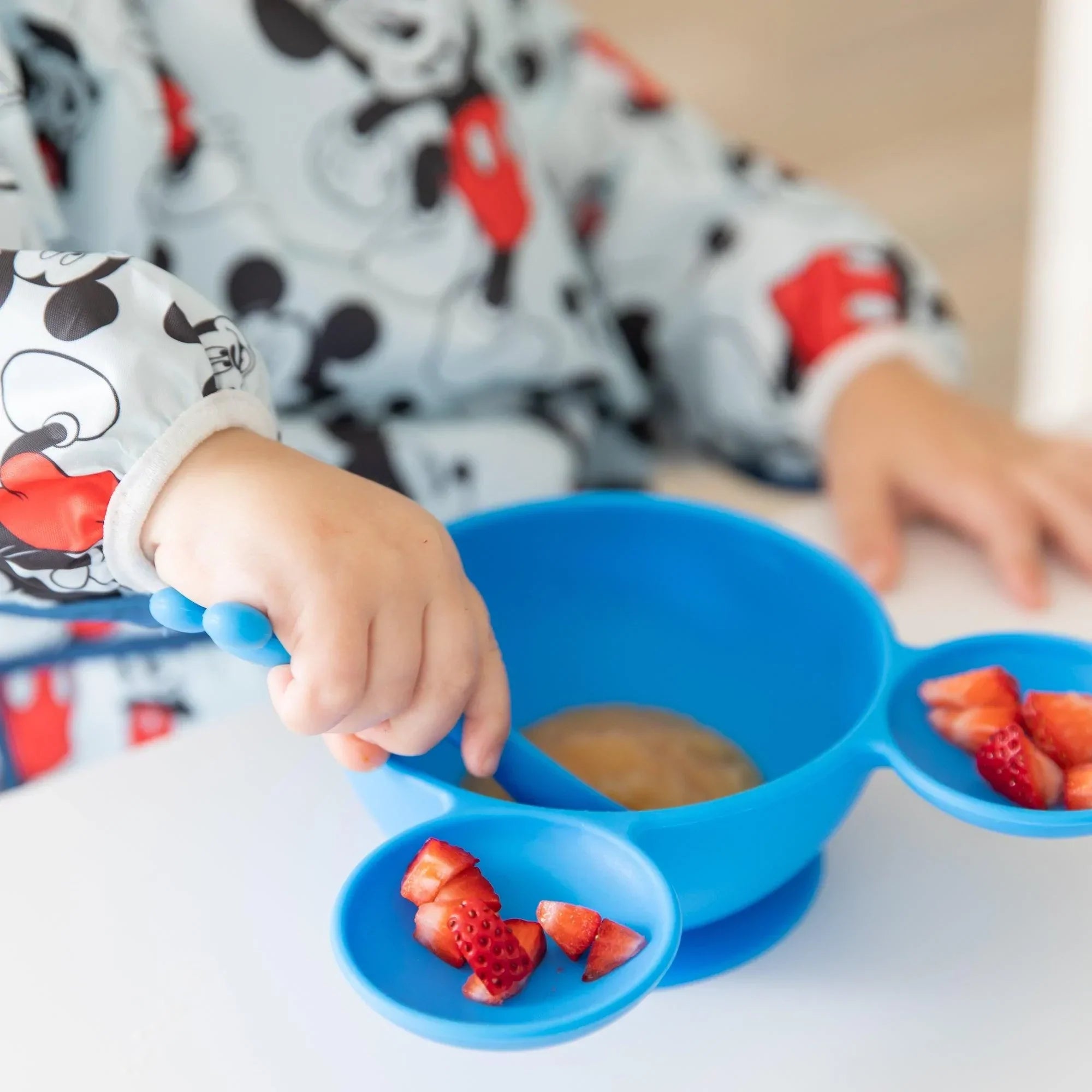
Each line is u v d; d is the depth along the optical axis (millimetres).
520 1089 390
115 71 707
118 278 476
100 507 461
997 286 1961
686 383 941
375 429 789
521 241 849
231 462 457
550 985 363
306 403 796
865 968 438
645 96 975
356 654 418
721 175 936
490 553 560
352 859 479
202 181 746
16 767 704
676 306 924
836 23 2254
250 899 460
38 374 457
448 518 791
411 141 806
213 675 716
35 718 701
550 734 567
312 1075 392
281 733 550
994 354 1873
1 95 639
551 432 851
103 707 706
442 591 443
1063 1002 425
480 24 887
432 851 372
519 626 581
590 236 955
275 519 434
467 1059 399
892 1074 397
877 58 2221
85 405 453
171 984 423
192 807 505
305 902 459
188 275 749
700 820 384
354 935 356
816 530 768
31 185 649
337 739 425
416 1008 348
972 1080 395
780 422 873
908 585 696
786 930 450
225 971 429
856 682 501
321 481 451
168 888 464
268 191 769
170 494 455
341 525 436
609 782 519
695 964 432
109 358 455
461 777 501
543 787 450
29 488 460
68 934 442
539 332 848
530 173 873
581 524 573
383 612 428
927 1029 413
